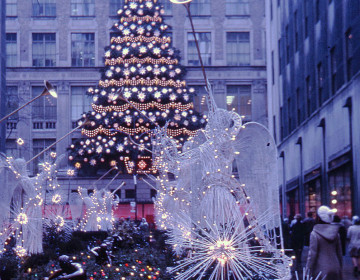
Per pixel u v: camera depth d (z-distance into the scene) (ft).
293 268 58.90
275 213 36.52
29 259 57.00
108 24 203.92
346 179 96.37
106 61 169.37
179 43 204.44
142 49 165.68
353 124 91.04
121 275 47.14
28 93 198.59
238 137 37.99
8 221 61.98
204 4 205.87
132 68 163.63
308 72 124.26
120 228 84.74
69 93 199.62
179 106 163.02
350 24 91.97
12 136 196.54
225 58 204.03
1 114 127.34
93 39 203.82
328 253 32.45
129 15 171.22
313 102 119.96
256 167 37.50
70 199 107.45
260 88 202.18
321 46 112.16
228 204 36.91
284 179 154.92
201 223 37.01
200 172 37.96
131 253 61.46
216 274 31.89
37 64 202.18
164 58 168.14
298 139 133.59
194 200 37.73
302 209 132.05
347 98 94.02
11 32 201.98
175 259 44.93
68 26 203.00
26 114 195.31
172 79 168.96
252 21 205.36
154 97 162.71
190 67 201.77
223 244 31.37
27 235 63.05
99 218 104.63
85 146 167.12
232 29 204.95
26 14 202.59
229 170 37.88
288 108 148.36
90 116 165.89
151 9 171.32
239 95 203.21
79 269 31.07
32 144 197.47
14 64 200.95
